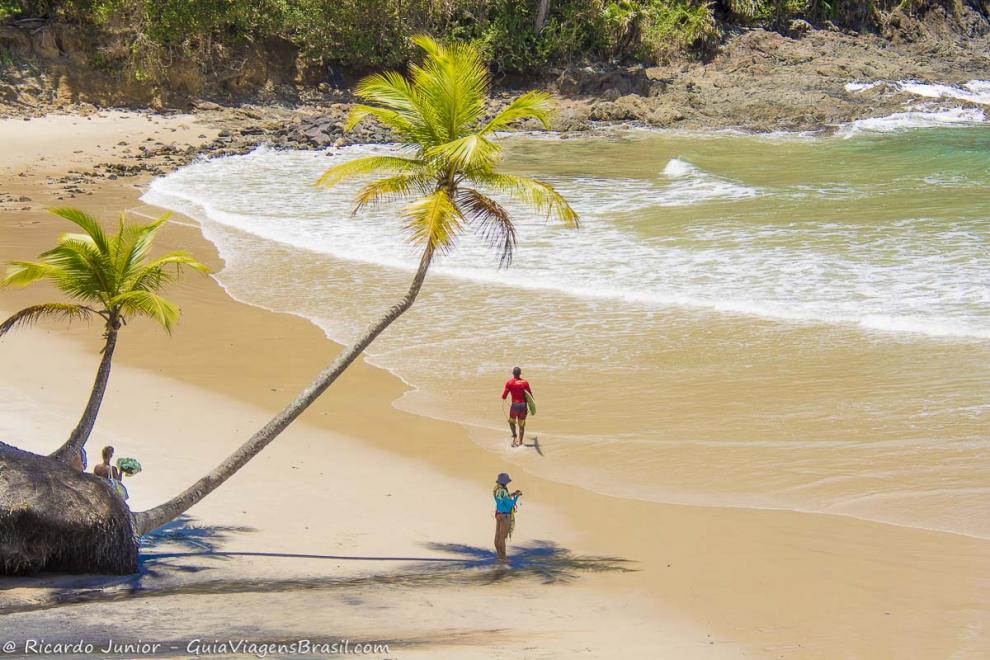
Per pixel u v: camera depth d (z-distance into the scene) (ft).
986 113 269.44
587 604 47.55
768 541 56.85
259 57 281.13
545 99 54.03
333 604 44.42
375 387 85.30
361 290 115.85
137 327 100.78
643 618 45.88
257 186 182.91
